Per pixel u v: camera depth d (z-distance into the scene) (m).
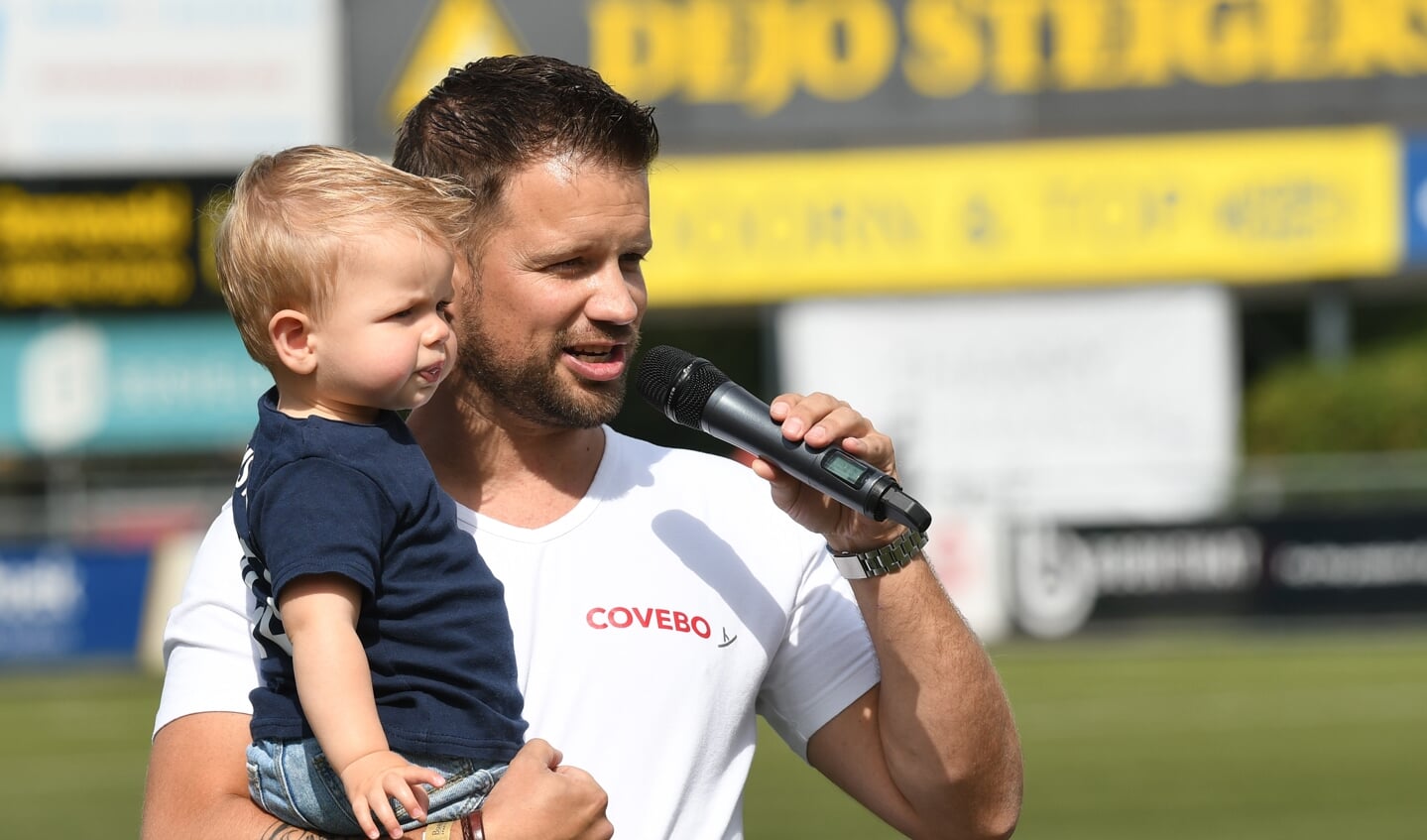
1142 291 54.81
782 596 8.34
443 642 7.18
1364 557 45.78
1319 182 54.28
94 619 44.97
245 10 52.03
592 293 7.73
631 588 7.91
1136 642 45.50
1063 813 26.61
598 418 7.86
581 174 7.66
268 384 52.78
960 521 46.09
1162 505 46.12
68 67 51.78
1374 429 58.91
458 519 7.89
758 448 7.74
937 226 54.44
